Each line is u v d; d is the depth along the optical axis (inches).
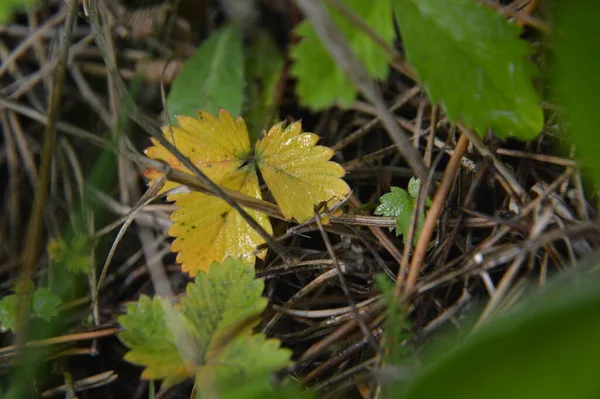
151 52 20.6
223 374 17.4
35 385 18.6
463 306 18.2
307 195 18.5
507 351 15.7
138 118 18.3
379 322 18.1
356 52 17.3
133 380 18.9
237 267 17.9
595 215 18.3
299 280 19.0
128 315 17.7
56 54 21.0
